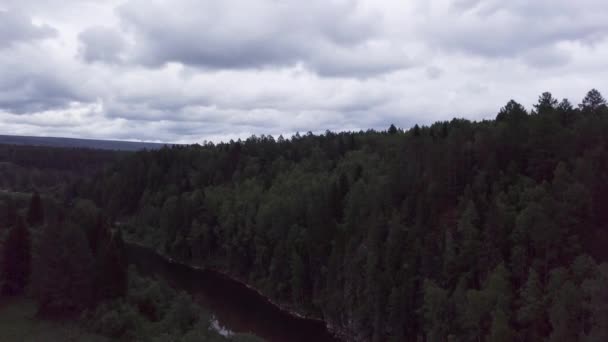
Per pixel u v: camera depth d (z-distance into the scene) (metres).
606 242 51.09
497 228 54.00
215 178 134.12
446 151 70.25
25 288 64.88
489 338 46.78
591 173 54.38
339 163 111.69
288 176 115.19
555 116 70.00
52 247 58.19
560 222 50.62
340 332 70.38
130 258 109.12
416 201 66.81
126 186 151.38
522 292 47.94
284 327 72.62
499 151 66.25
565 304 42.34
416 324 58.19
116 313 54.31
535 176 61.31
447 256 56.25
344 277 72.06
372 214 70.94
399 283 60.22
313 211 82.50
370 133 144.00
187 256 112.19
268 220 94.50
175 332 53.50
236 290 90.94
